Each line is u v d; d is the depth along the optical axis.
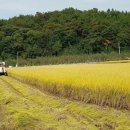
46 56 148.75
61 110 18.58
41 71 42.97
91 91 21.03
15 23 185.88
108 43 147.50
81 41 153.62
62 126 14.17
